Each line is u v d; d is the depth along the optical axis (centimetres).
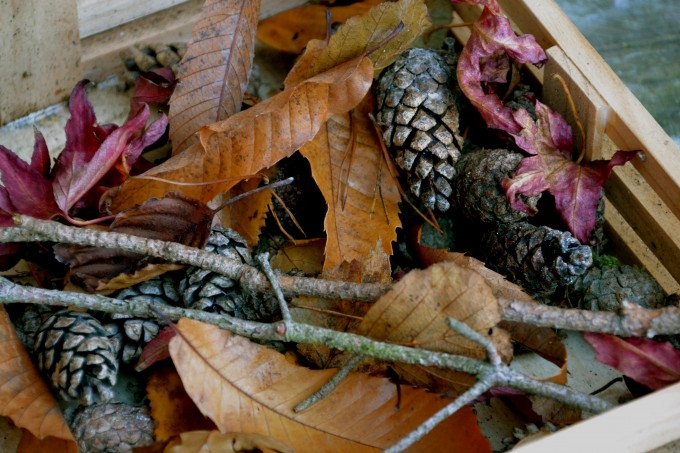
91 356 54
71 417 56
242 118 58
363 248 60
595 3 75
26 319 58
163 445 55
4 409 55
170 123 61
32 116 66
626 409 51
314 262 61
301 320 58
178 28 68
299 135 58
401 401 55
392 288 54
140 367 56
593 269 61
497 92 64
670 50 73
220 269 57
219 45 61
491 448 57
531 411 57
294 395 55
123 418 55
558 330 61
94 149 59
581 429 51
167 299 58
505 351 54
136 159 60
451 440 54
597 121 60
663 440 51
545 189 60
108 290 58
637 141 60
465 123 64
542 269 58
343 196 60
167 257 57
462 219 63
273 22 69
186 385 53
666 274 63
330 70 60
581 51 62
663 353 54
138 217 57
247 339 55
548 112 61
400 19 60
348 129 61
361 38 60
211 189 59
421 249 60
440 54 65
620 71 73
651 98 72
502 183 60
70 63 66
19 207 58
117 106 67
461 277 53
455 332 54
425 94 61
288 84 61
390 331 55
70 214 59
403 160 61
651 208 62
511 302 55
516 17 64
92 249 57
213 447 54
